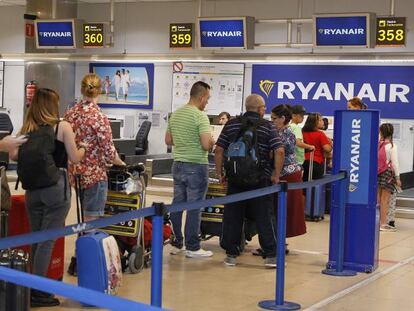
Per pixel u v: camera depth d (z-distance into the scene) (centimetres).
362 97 1475
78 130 562
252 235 741
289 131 708
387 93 1452
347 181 654
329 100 1508
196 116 666
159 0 1683
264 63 1572
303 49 1543
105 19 1758
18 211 543
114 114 1750
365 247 659
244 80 1599
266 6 1577
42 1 1476
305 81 1530
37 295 498
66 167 505
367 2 1474
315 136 993
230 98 1614
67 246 724
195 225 693
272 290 578
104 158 569
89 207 567
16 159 493
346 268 663
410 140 1437
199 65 1641
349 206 660
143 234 629
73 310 493
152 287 377
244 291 572
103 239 492
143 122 1625
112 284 493
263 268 663
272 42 1579
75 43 1385
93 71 1756
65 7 1512
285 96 1553
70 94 1658
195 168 668
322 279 626
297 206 715
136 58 1377
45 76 1537
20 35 1839
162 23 1695
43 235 316
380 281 624
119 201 620
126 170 614
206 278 614
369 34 1129
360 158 653
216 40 1236
